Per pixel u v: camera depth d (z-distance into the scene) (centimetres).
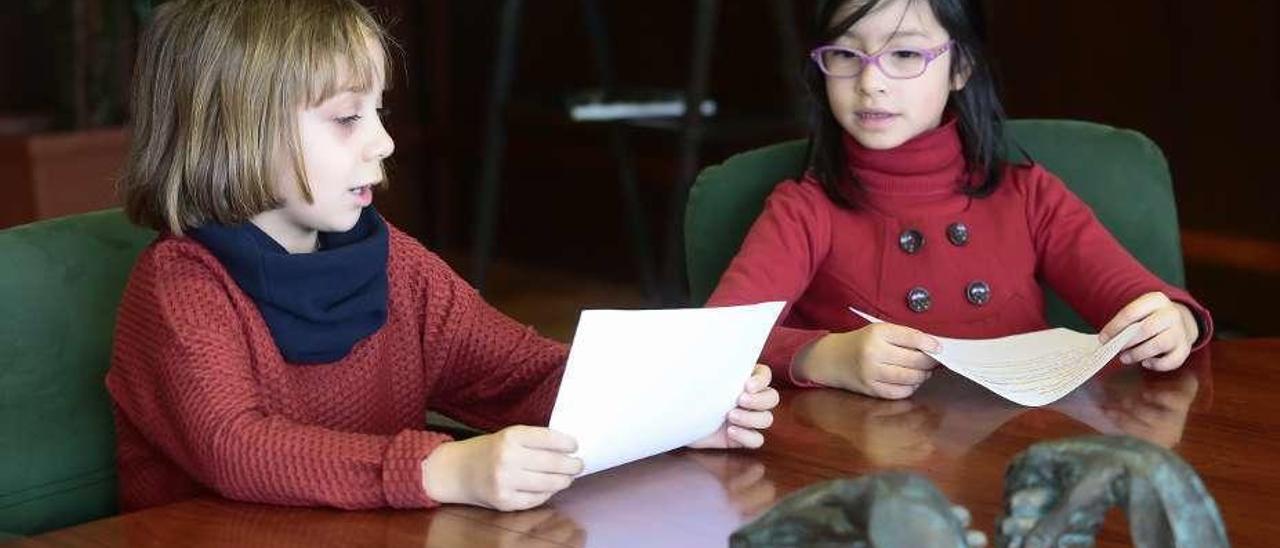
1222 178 355
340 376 152
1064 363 164
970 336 196
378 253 151
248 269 143
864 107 194
